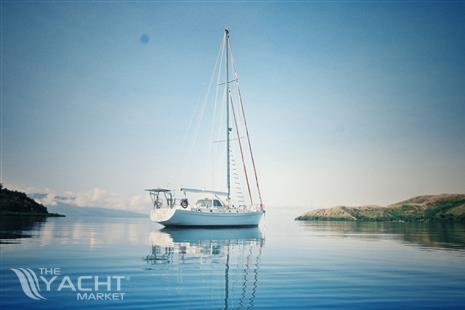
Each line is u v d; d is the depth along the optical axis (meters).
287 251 18.97
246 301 8.75
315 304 8.55
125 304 8.35
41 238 23.45
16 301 8.46
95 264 13.37
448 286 10.50
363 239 28.00
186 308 8.12
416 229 46.59
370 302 8.76
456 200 97.50
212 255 16.83
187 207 36.12
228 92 46.19
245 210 41.28
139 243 21.77
